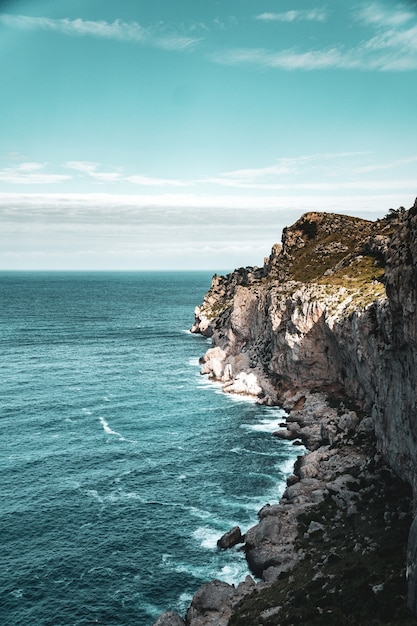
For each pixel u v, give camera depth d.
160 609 51.50
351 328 89.31
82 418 108.81
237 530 62.22
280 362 122.81
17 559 58.94
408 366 55.22
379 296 91.69
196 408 116.81
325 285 115.69
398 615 37.62
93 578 55.88
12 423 104.81
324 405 104.25
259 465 84.50
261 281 164.50
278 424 104.75
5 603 51.97
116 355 182.25
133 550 60.84
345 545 53.56
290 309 119.31
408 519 54.72
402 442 61.62
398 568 44.78
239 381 131.12
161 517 68.12
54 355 180.12
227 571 56.72
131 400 123.00
